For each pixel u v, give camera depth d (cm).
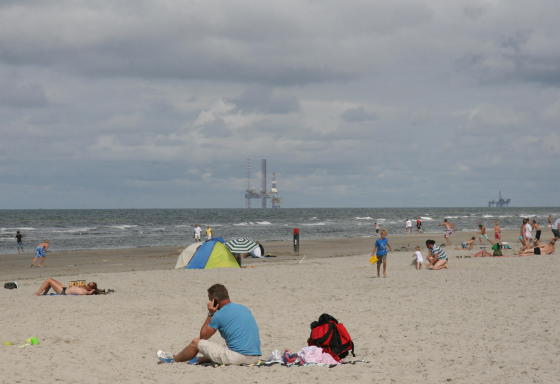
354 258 3181
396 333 1057
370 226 9225
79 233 7112
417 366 815
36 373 802
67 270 2889
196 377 776
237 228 8606
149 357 918
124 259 3562
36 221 11631
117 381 762
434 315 1216
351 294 1595
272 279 2028
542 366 783
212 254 2656
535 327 1048
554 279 1786
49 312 1354
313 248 4338
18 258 3634
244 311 871
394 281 1869
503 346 912
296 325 1168
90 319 1261
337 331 891
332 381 743
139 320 1254
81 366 848
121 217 14638
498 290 1566
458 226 9138
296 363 848
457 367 798
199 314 1333
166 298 1593
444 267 2250
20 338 1067
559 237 3684
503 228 8400
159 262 3350
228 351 849
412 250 3934
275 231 7619
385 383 729
